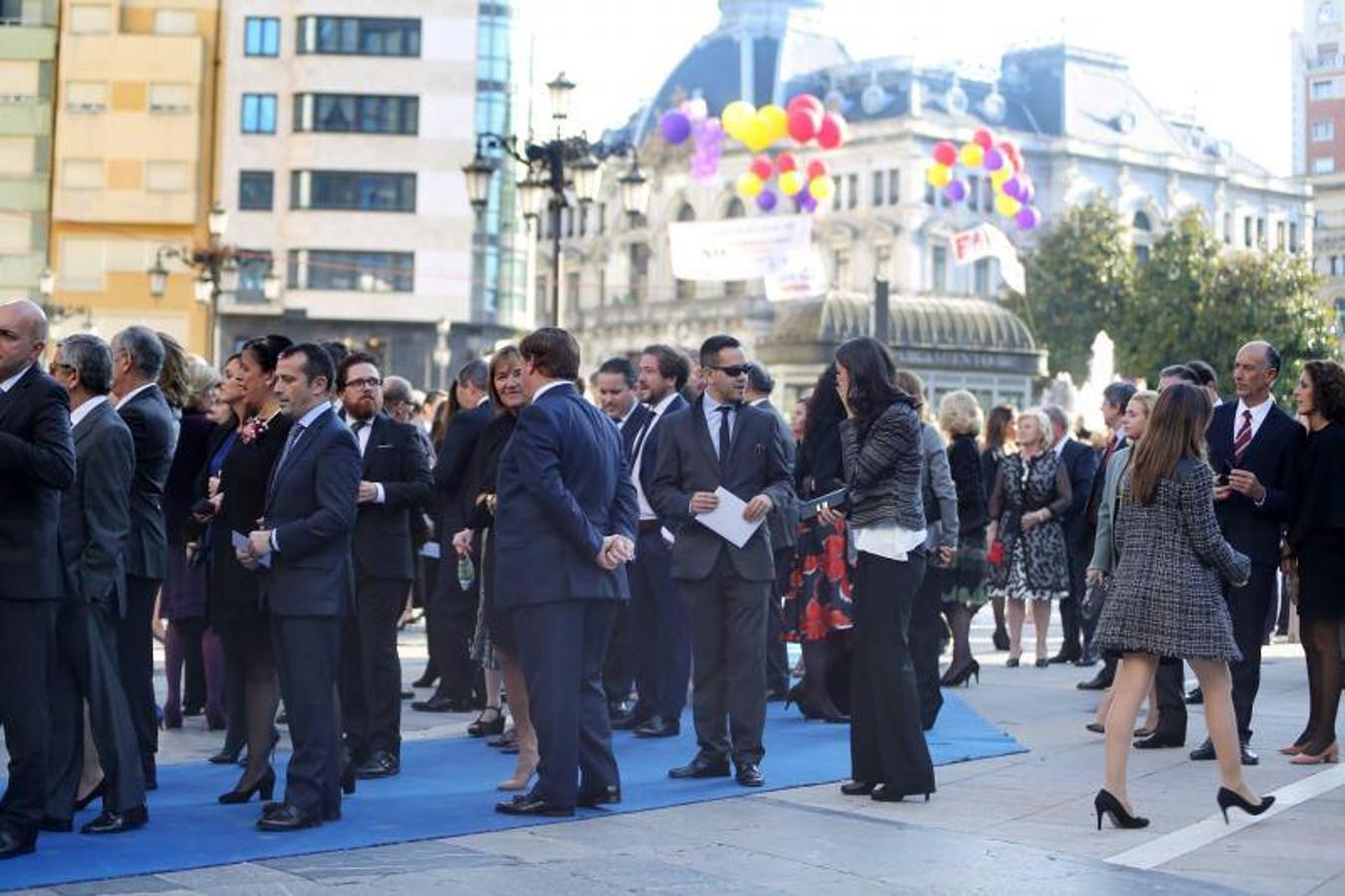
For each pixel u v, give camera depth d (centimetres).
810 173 4472
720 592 1035
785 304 8994
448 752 1152
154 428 952
